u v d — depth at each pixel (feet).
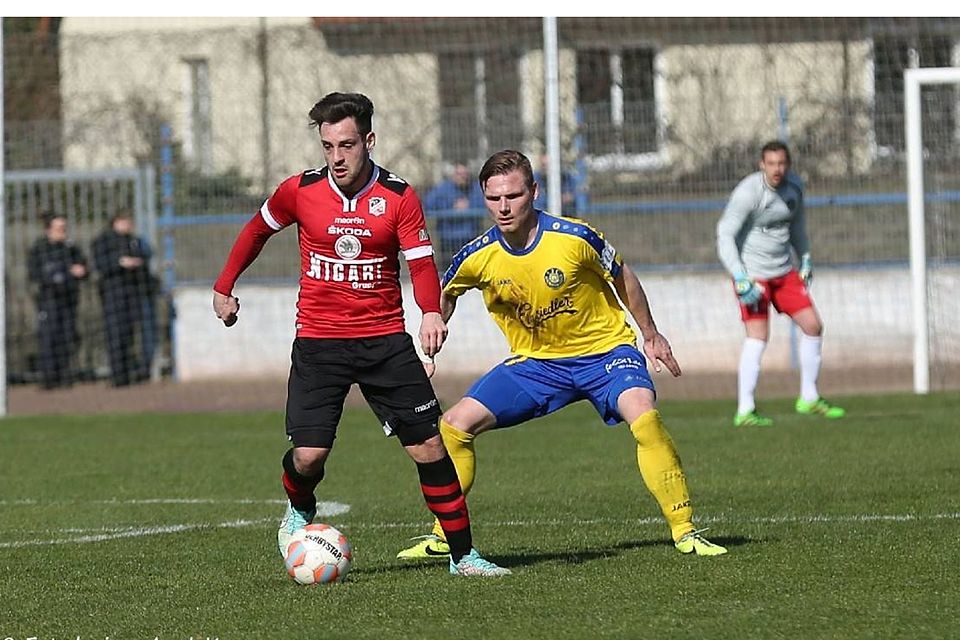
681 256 183.01
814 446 117.19
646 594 60.95
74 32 231.71
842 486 95.45
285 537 70.59
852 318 183.52
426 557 73.72
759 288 130.00
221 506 96.37
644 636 53.52
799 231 136.87
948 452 111.24
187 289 195.00
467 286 72.33
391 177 65.10
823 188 182.29
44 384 192.85
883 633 53.26
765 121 181.37
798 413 142.82
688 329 183.11
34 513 94.58
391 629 55.62
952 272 180.04
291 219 66.28
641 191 182.29
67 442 138.10
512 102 187.01
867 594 59.98
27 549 79.71
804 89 181.06
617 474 106.63
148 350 193.67
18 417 164.55
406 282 183.32
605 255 70.33
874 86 181.16
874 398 157.17
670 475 70.90
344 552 65.87
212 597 63.41
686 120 181.57
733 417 142.92
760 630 53.98
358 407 167.02
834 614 56.39
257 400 176.55
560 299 70.69
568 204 177.47
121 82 201.46
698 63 181.47
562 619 56.59
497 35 187.11
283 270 194.18
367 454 123.54
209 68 197.47
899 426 129.08
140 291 192.13
